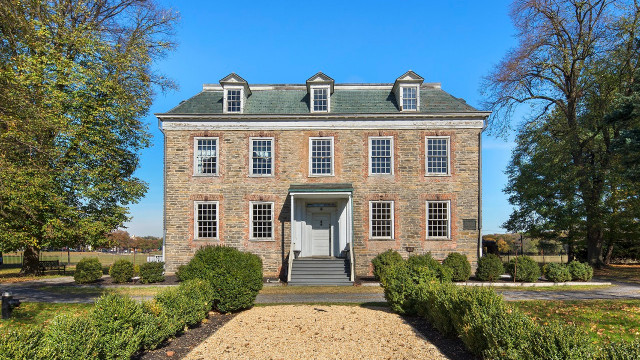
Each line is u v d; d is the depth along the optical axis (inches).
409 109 989.2
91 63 658.8
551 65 1147.9
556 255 1594.5
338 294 708.7
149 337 331.9
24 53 618.8
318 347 354.3
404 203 956.0
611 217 1090.1
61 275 1061.1
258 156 973.8
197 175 965.2
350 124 973.2
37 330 235.8
